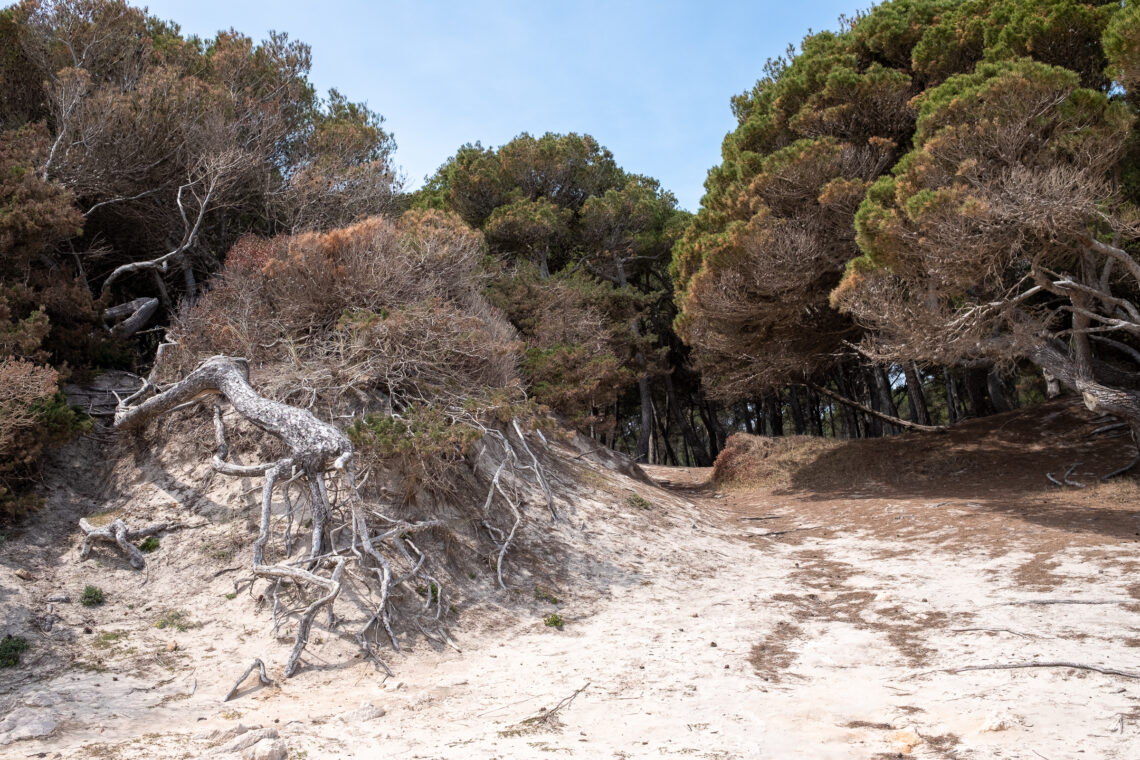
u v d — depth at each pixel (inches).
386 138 713.6
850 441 800.9
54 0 525.0
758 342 677.9
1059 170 401.1
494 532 347.3
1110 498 475.8
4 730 172.6
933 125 456.1
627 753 163.0
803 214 589.6
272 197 589.6
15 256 375.9
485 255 741.3
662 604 324.8
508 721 188.1
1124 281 567.2
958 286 450.3
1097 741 155.9
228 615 258.7
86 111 485.4
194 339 397.7
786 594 337.1
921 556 395.2
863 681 214.5
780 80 694.5
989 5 559.5
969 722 174.1
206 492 317.1
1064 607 273.4
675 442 1830.7
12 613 238.2
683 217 1069.8
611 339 843.4
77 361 395.2
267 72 619.5
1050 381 835.4
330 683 222.5
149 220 540.1
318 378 366.9
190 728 180.2
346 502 307.9
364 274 416.8
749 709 193.6
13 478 304.0
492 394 399.9
